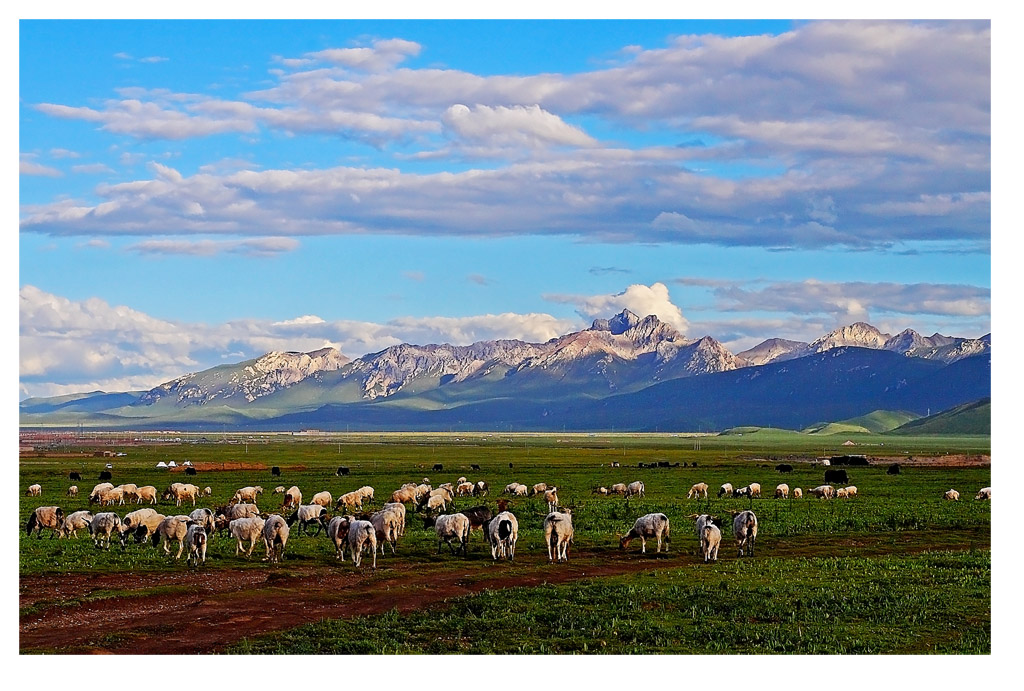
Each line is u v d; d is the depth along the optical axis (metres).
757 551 50.69
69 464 166.25
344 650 29.47
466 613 33.50
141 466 160.00
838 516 70.50
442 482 120.56
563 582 39.78
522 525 63.28
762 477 131.88
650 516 49.62
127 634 30.91
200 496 96.06
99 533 50.88
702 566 43.69
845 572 41.25
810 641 30.12
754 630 31.31
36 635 30.98
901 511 75.50
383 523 48.44
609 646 29.83
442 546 51.88
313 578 41.41
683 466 167.50
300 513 58.69
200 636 30.98
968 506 81.00
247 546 51.06
